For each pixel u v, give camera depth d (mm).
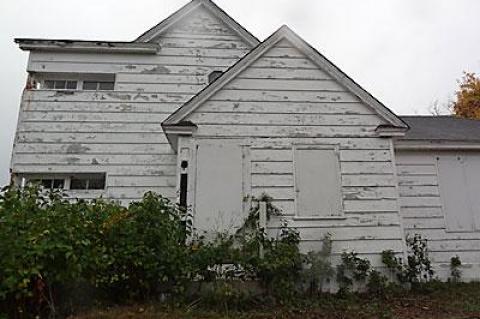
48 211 5613
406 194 10352
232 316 5703
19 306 4988
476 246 10125
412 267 7926
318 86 8758
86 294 5840
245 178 8109
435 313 6090
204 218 7812
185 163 8109
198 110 8422
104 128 10469
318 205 8062
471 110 24672
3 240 4863
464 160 10773
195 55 11430
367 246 7887
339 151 8430
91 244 5598
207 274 6453
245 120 8445
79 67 10984
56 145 10195
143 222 6203
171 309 5762
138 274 5996
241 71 8719
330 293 7340
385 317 5832
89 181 10578
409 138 10523
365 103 8703
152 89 10969
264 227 7598
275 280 6648
